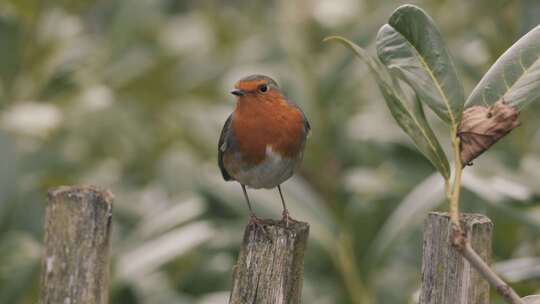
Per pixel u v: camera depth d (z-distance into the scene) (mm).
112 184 12844
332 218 9352
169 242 9922
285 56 14844
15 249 9680
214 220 11555
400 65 4617
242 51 16531
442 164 4512
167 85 15805
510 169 9086
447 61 4570
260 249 5566
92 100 13578
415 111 4629
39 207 12078
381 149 12406
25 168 12539
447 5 13297
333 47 13609
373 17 13289
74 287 4941
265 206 9406
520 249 9344
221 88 15219
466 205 9219
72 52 14188
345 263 9125
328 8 14078
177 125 14250
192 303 10867
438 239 4891
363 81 13352
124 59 14945
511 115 4391
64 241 4938
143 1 14859
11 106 13023
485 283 4891
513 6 10617
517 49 4715
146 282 11109
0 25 13305
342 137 12641
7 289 9344
